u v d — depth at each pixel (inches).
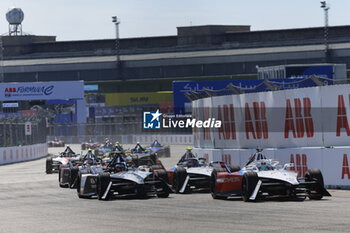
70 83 7303.2
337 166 2006.6
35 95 7263.8
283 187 1713.8
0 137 4643.2
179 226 1259.8
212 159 2731.3
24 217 1545.3
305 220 1272.1
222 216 1397.6
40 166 4163.4
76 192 2316.7
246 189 1688.0
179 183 2084.2
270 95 2282.2
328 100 2038.6
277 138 2244.1
